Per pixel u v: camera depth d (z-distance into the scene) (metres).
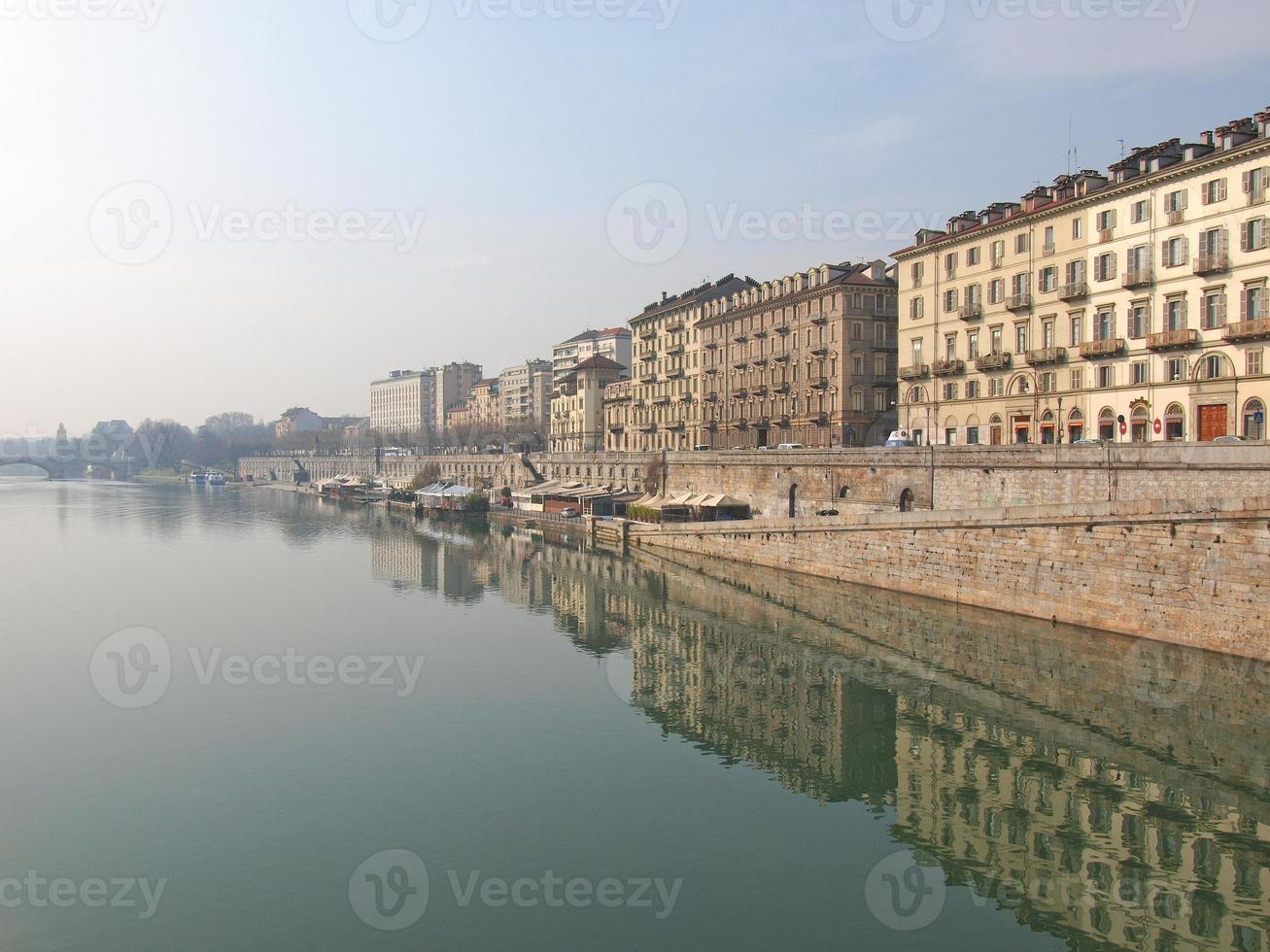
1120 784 28.19
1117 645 40.25
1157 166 60.78
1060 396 68.06
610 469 117.81
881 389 91.38
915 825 25.62
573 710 35.78
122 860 23.62
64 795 27.67
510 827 25.52
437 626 51.28
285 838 24.81
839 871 23.02
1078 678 37.91
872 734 32.81
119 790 28.03
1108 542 42.28
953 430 78.69
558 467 134.75
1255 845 24.23
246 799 27.27
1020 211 73.06
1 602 58.16
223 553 85.25
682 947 19.61
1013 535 47.66
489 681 39.84
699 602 57.94
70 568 74.00
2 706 36.28
